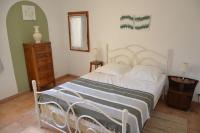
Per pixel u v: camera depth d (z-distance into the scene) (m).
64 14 4.39
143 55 3.50
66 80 4.51
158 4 3.08
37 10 3.85
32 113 2.91
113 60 3.93
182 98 2.83
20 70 3.67
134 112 1.87
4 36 3.26
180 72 3.17
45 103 2.23
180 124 2.51
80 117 1.87
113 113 1.81
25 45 3.57
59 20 4.44
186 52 3.03
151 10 3.18
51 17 4.21
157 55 3.33
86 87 2.62
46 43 3.74
